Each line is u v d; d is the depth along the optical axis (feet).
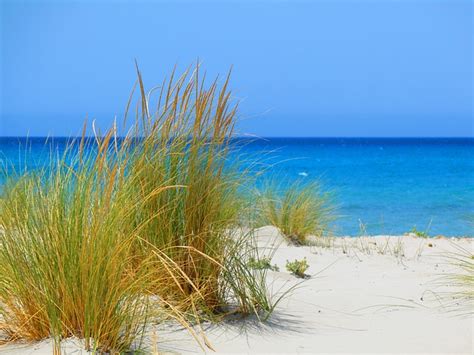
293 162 156.56
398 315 15.93
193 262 14.29
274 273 20.94
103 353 11.43
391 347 13.05
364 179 100.37
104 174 12.91
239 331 13.80
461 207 61.31
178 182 14.82
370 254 26.58
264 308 15.30
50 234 12.28
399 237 32.55
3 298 12.82
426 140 544.21
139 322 12.62
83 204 12.43
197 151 14.90
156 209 14.55
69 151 13.16
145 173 14.61
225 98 15.03
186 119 15.14
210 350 12.41
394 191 79.30
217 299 14.87
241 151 15.72
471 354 12.61
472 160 166.50
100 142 13.30
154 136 14.96
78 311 11.91
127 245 12.46
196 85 15.07
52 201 12.82
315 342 13.30
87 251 11.92
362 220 52.01
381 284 20.13
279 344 13.06
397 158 181.16
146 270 13.73
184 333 13.44
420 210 59.21
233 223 15.75
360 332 14.23
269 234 28.81
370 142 448.24
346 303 17.13
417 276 21.71
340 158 181.37
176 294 14.53
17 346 11.87
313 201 32.19
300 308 16.28
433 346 13.16
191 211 14.62
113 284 11.70
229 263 14.96
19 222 13.03
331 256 25.67
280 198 31.73
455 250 28.17
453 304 17.01
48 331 12.19
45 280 12.11
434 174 112.57
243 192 18.08
